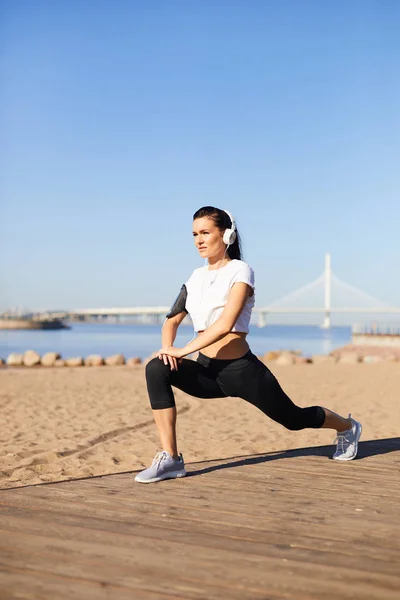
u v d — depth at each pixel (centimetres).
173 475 347
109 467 501
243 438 636
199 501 296
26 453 562
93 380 1394
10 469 493
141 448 582
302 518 270
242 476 354
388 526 259
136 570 205
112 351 3888
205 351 343
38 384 1291
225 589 192
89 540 235
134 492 312
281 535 246
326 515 275
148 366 345
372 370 1625
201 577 201
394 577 203
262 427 718
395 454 426
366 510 284
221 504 291
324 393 1123
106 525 255
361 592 191
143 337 7419
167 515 271
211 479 346
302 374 1538
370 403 968
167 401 345
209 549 227
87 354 3534
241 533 247
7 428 708
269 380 339
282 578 201
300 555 223
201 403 954
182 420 779
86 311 13062
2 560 212
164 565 210
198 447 587
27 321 12388
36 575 199
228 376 337
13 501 290
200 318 341
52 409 887
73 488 319
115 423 748
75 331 11475
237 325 335
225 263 342
